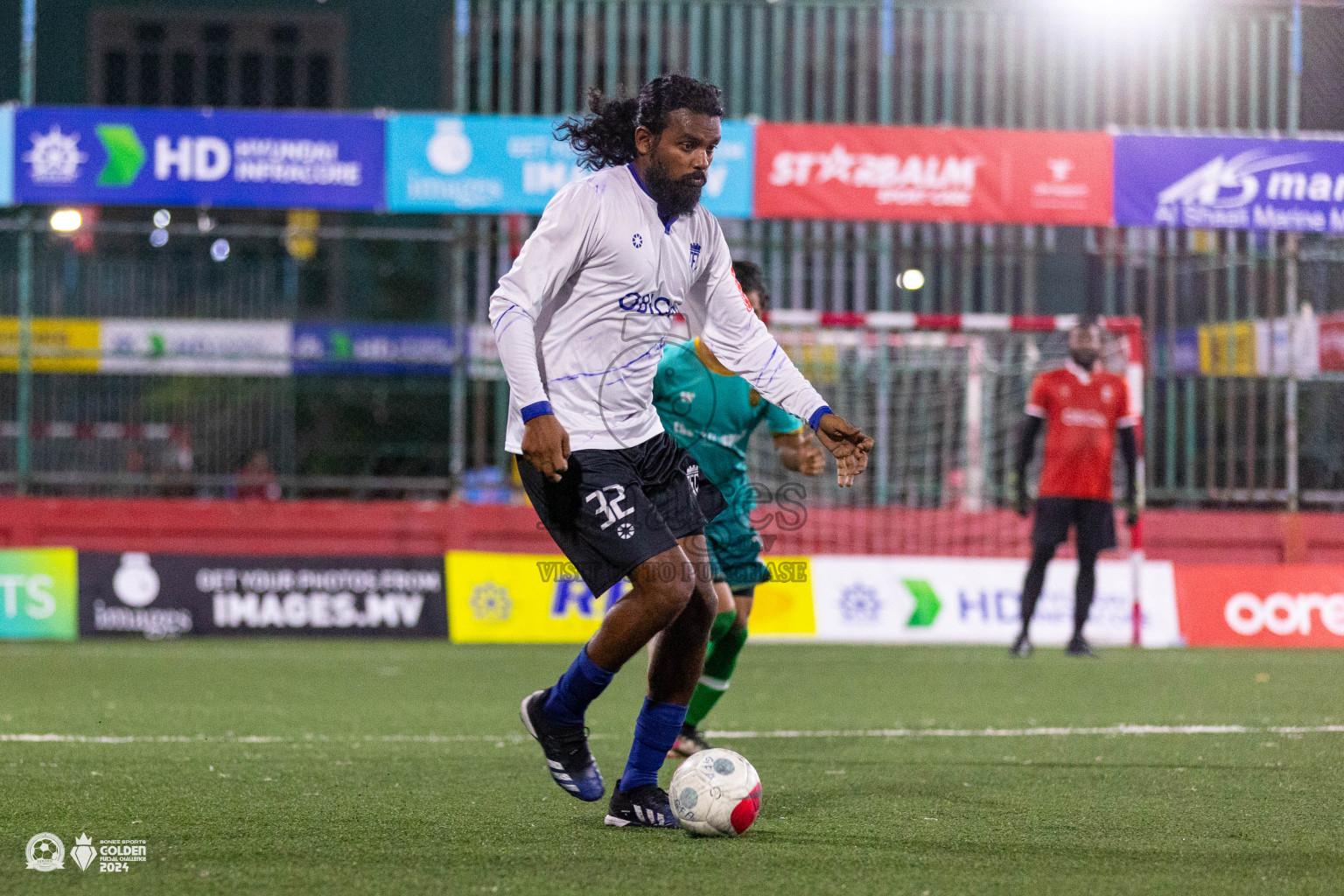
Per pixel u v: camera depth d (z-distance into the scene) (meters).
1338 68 29.59
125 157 27.88
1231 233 30.00
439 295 39.34
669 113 9.12
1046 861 8.56
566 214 9.00
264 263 35.97
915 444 31.33
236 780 11.77
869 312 32.94
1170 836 9.36
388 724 15.91
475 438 31.66
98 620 27.72
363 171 28.09
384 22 46.72
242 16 46.38
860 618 27.83
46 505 29.84
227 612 27.94
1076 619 25.36
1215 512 30.45
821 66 29.80
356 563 28.19
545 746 9.61
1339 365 30.09
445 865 8.38
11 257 36.28
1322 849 8.98
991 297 31.91
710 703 13.43
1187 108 31.94
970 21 29.62
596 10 29.64
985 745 14.18
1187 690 19.67
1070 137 28.44
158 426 32.69
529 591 28.19
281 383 33.56
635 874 8.15
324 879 8.00
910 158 28.33
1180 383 31.27
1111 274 31.03
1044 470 25.14
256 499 31.73
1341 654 26.11
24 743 14.09
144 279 34.06
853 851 8.83
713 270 9.87
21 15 45.81
